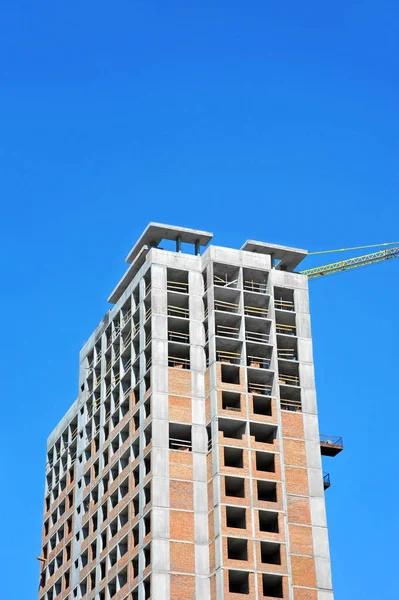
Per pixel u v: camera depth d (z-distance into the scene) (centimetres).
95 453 14575
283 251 14712
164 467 12719
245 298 13962
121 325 14525
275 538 12394
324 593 12350
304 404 13500
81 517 14612
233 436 13112
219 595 11969
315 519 12756
